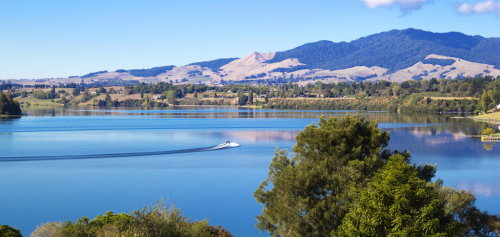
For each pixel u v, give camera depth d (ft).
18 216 280.10
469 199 152.76
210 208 293.02
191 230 152.66
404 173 131.44
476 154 529.04
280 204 150.20
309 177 148.05
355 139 160.15
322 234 144.36
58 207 299.99
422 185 129.59
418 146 602.44
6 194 336.90
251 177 395.75
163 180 385.50
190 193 335.26
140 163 485.56
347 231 129.29
